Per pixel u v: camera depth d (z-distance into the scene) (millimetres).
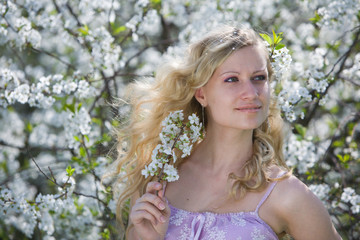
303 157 4051
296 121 4598
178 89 2756
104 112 4766
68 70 5375
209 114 2688
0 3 4375
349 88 5156
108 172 3326
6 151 5625
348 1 4141
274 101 2885
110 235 4062
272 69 2828
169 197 2635
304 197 2400
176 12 5059
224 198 2504
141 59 5832
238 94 2439
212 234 2383
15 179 5289
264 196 2432
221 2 4707
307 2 4789
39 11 4762
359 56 4168
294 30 5305
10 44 4566
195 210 2523
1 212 3766
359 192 4363
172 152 2486
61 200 3764
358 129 4836
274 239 2398
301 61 4547
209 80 2557
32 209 3775
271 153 2607
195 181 2639
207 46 2572
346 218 4461
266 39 2959
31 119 5875
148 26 4801
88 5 4688
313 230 2412
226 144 2588
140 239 2727
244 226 2371
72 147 4227
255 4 4914
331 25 4242
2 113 5801
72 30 4539
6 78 4172
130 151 3096
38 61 6480
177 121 2574
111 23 4656
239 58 2459
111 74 4980
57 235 4594
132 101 3271
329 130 5031
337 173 4547
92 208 4508
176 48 4648
